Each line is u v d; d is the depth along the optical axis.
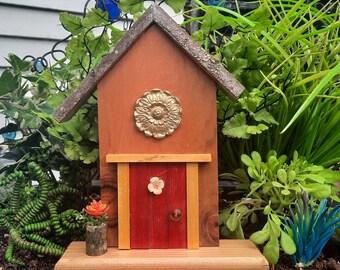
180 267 0.24
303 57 0.35
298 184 0.28
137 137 0.26
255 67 0.32
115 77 0.26
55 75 0.35
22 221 0.31
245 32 0.33
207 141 0.26
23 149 0.38
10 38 0.58
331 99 0.33
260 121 0.33
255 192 0.32
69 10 0.62
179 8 0.31
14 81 0.37
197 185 0.26
